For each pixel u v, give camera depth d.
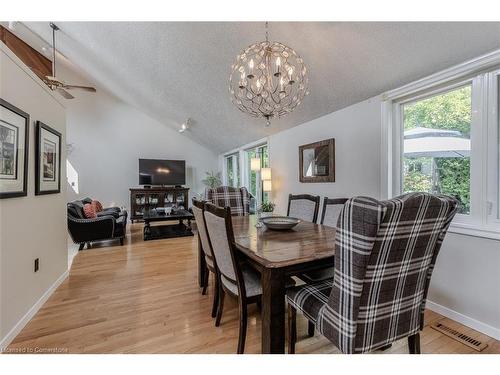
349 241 0.94
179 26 2.65
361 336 1.01
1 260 1.62
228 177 7.43
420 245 1.03
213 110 4.66
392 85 2.38
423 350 1.56
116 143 6.46
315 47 2.29
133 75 4.37
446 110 2.11
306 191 3.75
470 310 1.83
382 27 1.85
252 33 2.40
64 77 5.87
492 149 1.77
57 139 2.58
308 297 1.29
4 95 1.68
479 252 1.78
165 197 6.61
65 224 2.77
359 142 2.82
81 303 2.20
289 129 4.16
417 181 2.35
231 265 1.53
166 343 1.65
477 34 1.64
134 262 3.31
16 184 1.79
